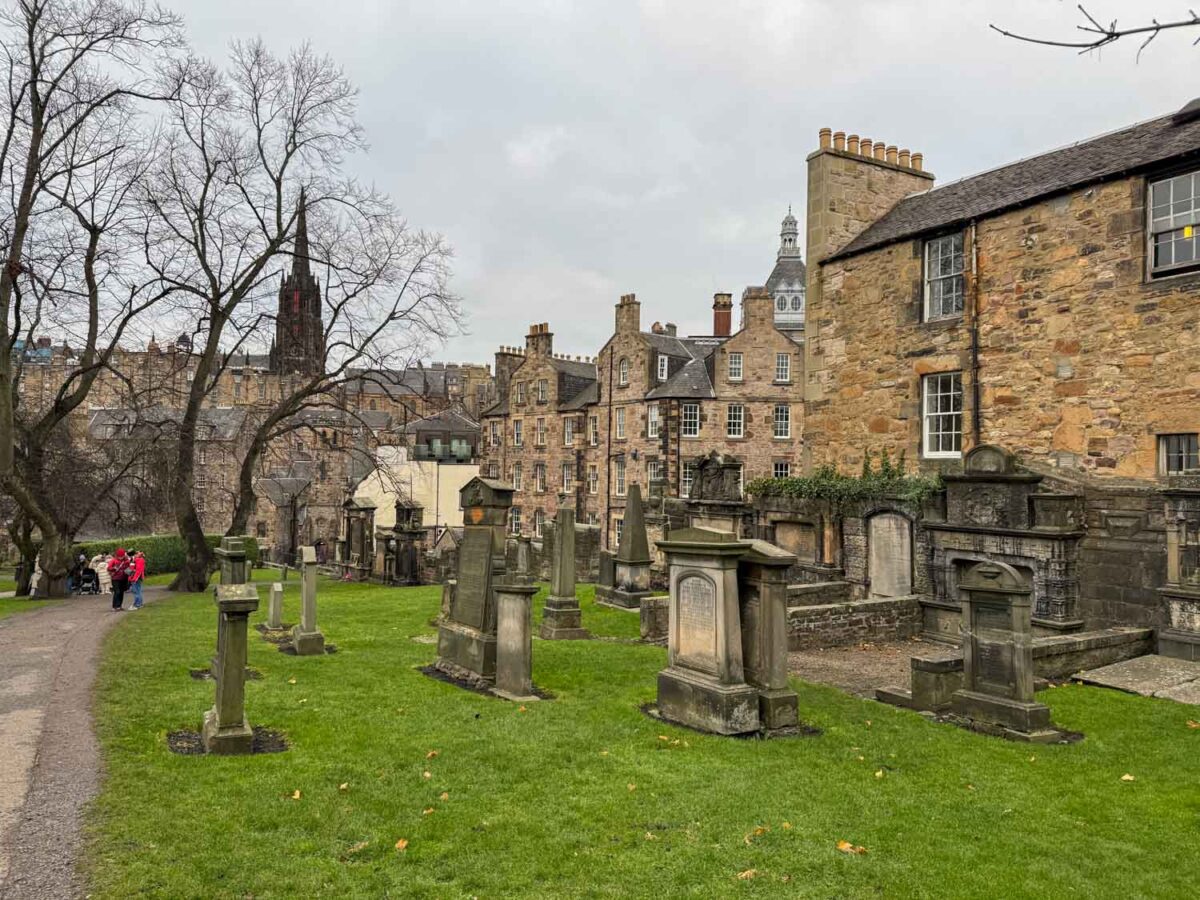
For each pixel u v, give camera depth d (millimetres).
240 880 5211
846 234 21297
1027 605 9398
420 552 30828
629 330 47938
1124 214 14414
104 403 64438
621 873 5523
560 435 53625
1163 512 13125
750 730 8898
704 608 9273
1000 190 17719
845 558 18766
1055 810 6945
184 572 28109
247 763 7402
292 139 27672
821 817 6562
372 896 5113
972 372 17000
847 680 12594
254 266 27312
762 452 45438
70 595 27609
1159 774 7969
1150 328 13969
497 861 5656
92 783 6723
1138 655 12945
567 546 15891
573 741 8375
